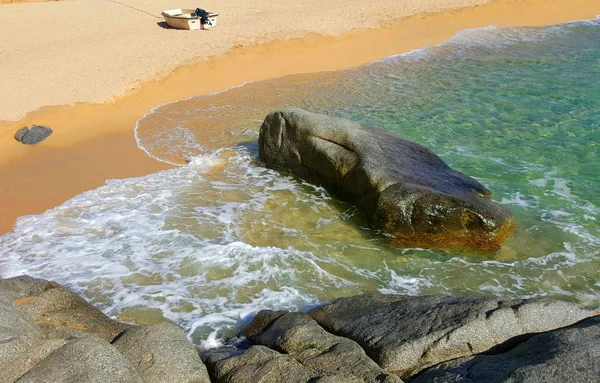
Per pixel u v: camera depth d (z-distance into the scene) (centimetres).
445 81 1839
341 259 941
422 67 1995
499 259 936
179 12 2467
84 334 665
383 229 1009
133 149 1383
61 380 511
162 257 945
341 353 596
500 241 973
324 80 1884
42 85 1708
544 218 1054
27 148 1380
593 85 1764
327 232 1023
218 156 1338
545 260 931
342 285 873
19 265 923
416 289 862
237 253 948
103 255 953
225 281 881
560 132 1424
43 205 1130
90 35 2298
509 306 643
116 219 1065
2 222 1071
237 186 1196
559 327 624
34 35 2306
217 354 650
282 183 1210
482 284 873
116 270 911
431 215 973
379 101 1672
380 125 1484
